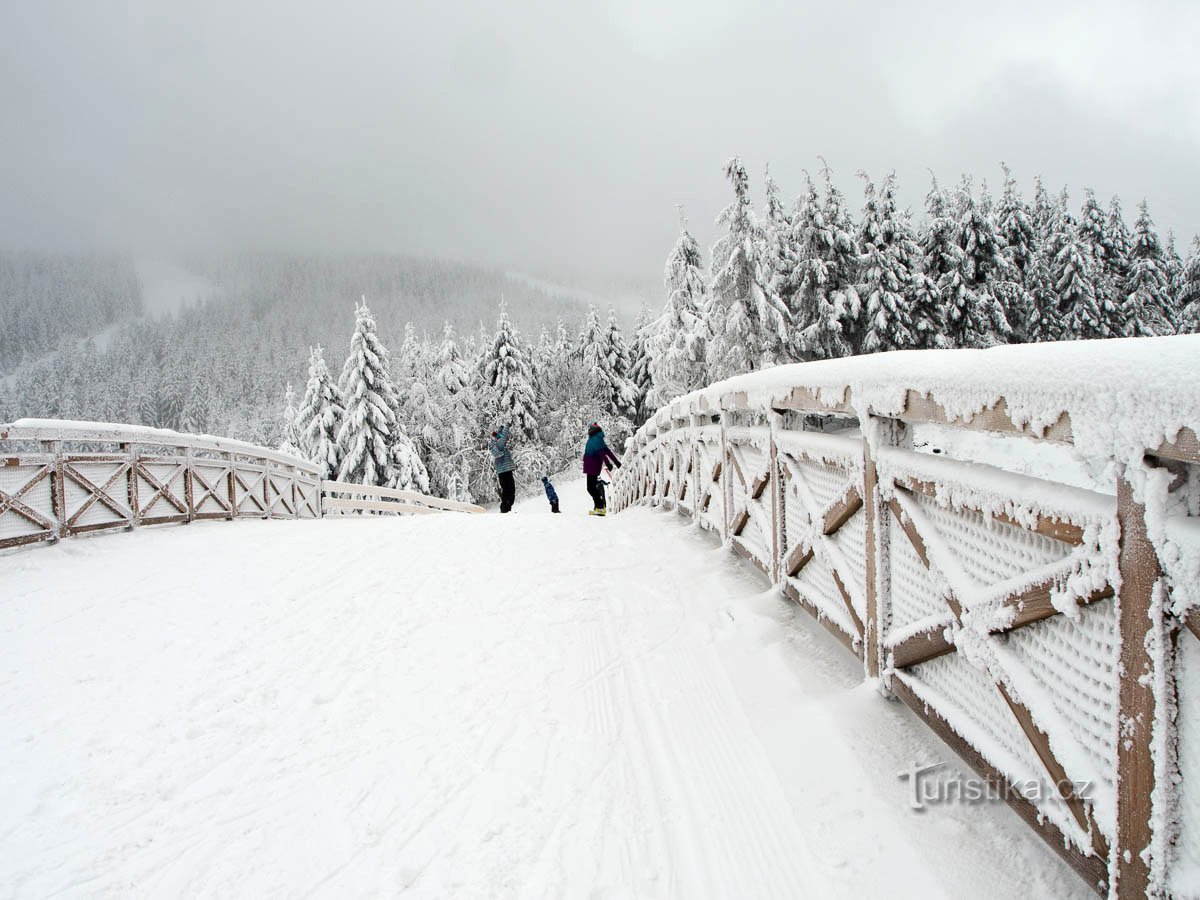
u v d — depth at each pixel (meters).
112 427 7.83
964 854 1.78
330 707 3.29
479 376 44.28
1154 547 1.20
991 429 1.65
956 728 2.01
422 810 2.40
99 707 3.41
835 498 2.89
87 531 7.51
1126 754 1.30
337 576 5.64
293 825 2.38
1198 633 1.12
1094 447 1.29
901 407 2.14
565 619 4.21
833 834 1.99
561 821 2.27
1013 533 1.71
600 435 11.23
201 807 2.54
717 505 5.43
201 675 3.75
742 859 1.98
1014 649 1.75
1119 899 1.34
